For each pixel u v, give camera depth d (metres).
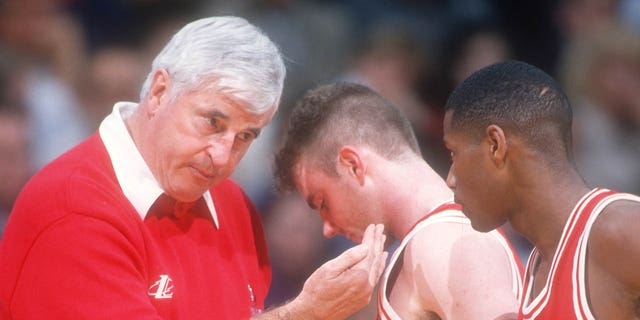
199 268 11.52
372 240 10.90
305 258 18.91
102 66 21.03
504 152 9.45
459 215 10.97
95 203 10.63
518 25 24.91
